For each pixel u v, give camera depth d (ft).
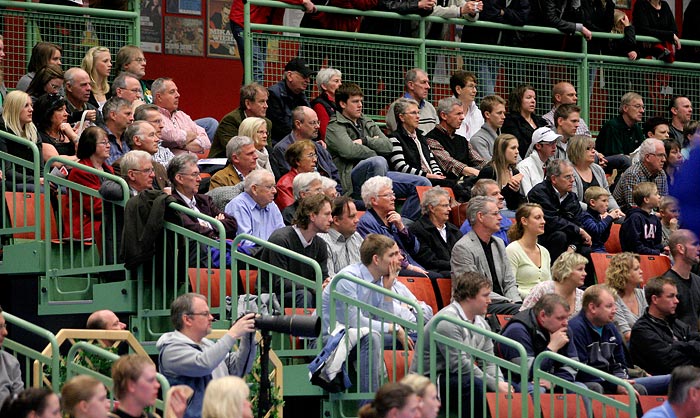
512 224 62.95
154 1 78.95
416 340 48.88
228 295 51.01
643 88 82.12
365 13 73.61
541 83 78.89
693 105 83.76
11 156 51.98
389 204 57.82
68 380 39.55
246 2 70.59
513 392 47.24
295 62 68.74
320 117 69.05
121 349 46.62
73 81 61.16
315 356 48.44
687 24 85.15
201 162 63.93
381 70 74.23
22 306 52.29
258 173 55.57
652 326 53.42
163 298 49.26
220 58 81.20
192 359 42.60
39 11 67.46
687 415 43.37
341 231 54.08
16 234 53.72
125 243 48.93
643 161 70.13
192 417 43.14
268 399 43.65
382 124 74.18
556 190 64.03
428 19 75.20
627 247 65.16
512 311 54.85
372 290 48.78
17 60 67.26
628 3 91.81
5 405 34.96
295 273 50.85
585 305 51.08
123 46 68.90
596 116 80.69
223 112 81.30
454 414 47.50
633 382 50.21
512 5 77.77
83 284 52.29
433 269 58.29
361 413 36.60
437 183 67.36
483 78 77.41
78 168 50.96
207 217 49.03
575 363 45.91
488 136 71.10
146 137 55.88
